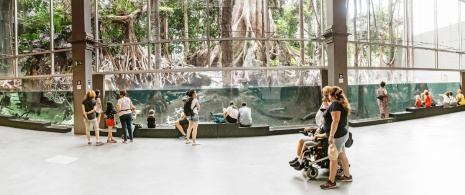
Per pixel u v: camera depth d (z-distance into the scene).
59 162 6.05
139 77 12.53
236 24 12.69
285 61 12.48
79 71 10.22
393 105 14.33
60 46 13.48
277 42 12.43
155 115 11.73
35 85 13.02
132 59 12.70
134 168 5.52
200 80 12.41
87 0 10.40
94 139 8.96
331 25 10.33
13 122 12.05
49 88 12.83
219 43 12.55
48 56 12.89
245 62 12.51
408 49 15.12
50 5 12.03
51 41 12.24
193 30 12.61
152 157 6.42
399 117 11.91
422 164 5.29
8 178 4.96
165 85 12.52
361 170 5.04
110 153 6.89
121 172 5.27
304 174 4.94
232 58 12.51
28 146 7.84
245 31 12.69
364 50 13.90
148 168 5.51
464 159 5.58
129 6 12.97
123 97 8.46
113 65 12.44
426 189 4.03
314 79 12.40
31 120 12.17
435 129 9.48
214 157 6.32
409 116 12.35
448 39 17.25
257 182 4.57
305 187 4.29
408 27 15.30
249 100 11.26
